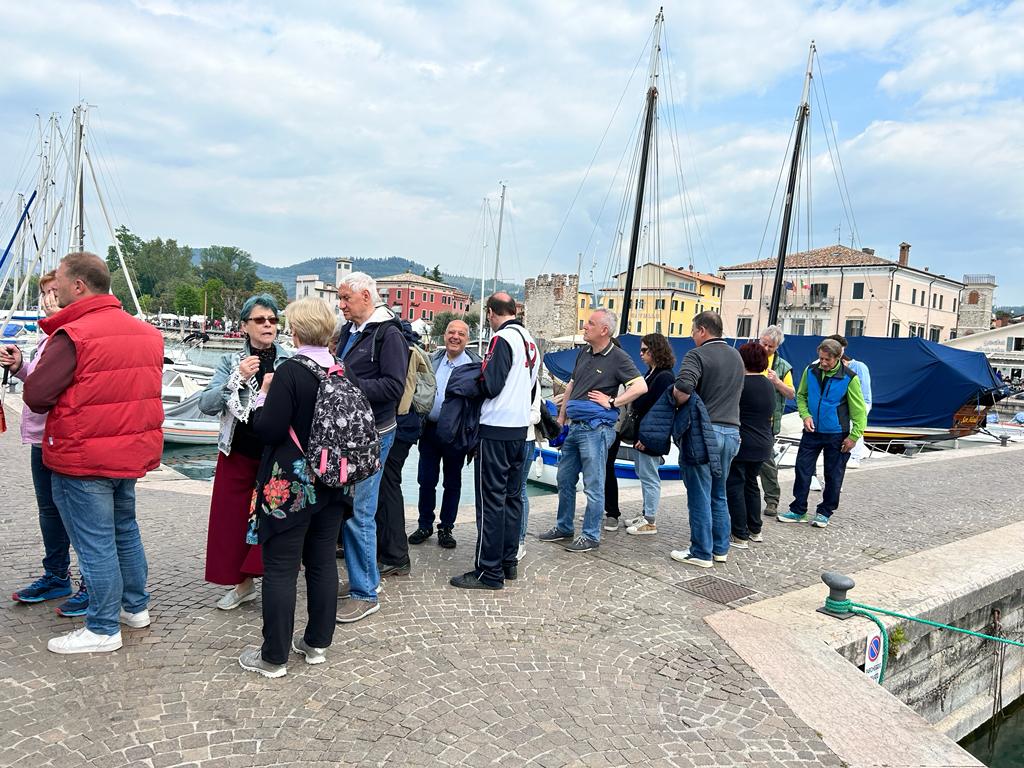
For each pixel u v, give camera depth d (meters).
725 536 5.63
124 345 3.35
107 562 3.45
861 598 4.82
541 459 12.06
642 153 27.55
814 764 2.82
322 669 3.45
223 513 3.91
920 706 4.84
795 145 28.14
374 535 4.18
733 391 5.54
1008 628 5.62
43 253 31.98
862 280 56.19
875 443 17.19
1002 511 8.10
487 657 3.69
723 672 3.63
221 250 151.62
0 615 3.88
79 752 2.66
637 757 2.83
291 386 3.15
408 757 2.75
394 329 4.19
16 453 9.56
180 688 3.18
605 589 4.86
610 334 5.63
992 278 66.62
